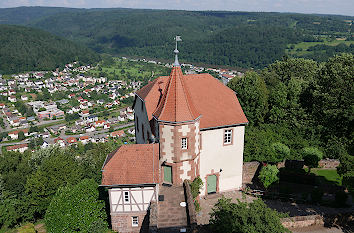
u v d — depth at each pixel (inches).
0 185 1649.9
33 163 1903.3
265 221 764.6
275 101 1971.0
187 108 1035.3
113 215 1026.7
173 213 932.6
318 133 1724.9
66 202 1081.4
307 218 994.1
